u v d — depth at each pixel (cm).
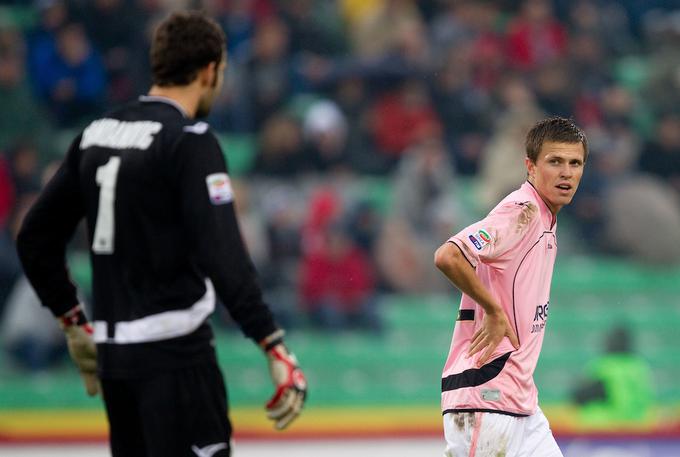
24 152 4312
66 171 1406
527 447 1536
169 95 1396
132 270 1334
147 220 1326
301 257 4291
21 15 5372
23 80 4712
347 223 4441
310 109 4828
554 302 4775
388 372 4303
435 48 5159
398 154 4834
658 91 5212
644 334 4731
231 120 4872
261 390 4159
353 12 5375
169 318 1324
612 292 4788
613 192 4850
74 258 4356
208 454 1339
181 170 1317
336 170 4594
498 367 1502
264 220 4328
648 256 4788
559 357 4525
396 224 4500
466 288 1455
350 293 4297
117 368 1335
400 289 4462
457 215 4609
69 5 4769
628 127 5228
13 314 3941
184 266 1339
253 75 4894
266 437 3500
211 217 1298
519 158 4691
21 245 1419
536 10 5409
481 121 5016
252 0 5106
